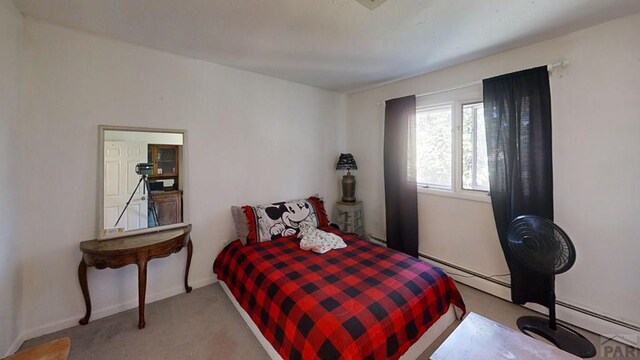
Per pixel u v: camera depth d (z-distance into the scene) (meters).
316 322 1.37
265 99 2.87
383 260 2.11
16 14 1.61
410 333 1.51
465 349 1.19
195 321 1.99
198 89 2.42
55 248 1.85
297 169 3.21
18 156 1.67
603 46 1.75
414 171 2.86
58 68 1.82
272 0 1.50
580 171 1.87
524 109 2.04
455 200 2.61
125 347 1.72
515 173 2.09
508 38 1.96
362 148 3.53
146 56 2.15
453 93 2.57
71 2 1.54
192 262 2.46
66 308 1.89
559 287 1.99
